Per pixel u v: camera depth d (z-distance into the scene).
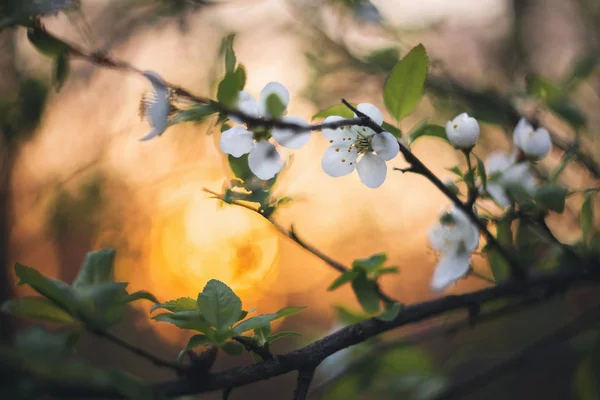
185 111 0.36
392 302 0.39
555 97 0.47
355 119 0.37
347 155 0.39
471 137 0.39
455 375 0.55
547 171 0.47
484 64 0.59
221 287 0.35
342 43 0.53
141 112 0.36
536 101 0.47
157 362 0.34
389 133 0.38
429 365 0.52
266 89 0.37
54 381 0.32
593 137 0.50
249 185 0.39
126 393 0.32
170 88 0.36
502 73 0.59
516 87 0.51
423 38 0.55
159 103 0.35
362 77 0.54
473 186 0.39
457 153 0.53
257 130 0.37
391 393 0.54
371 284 0.40
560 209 0.40
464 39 0.59
